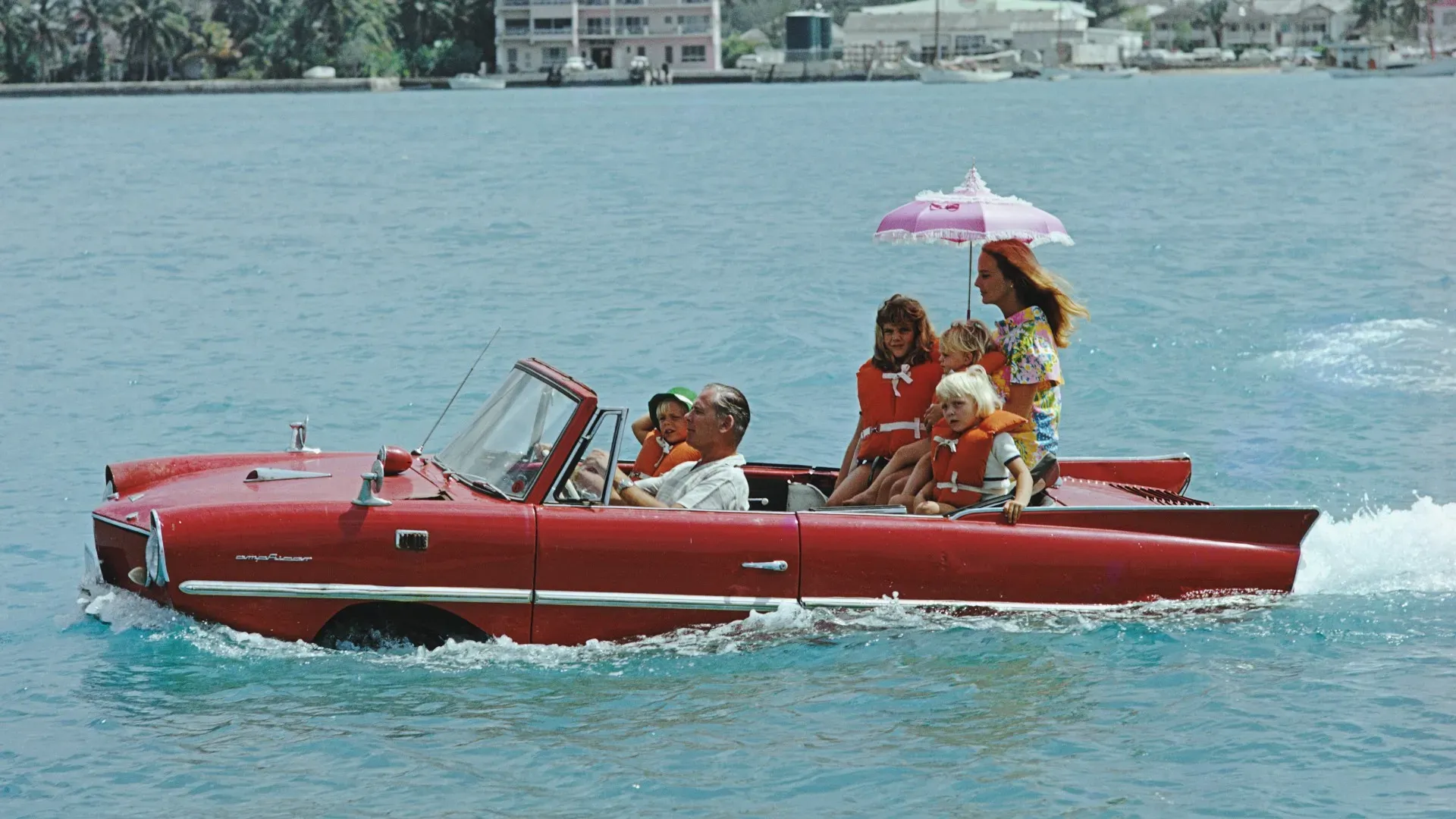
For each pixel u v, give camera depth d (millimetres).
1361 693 11922
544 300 32250
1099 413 22016
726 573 12625
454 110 162000
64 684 11945
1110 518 13352
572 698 11789
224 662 12133
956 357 14078
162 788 10398
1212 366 24594
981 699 11828
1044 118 125188
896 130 109938
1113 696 11891
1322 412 21594
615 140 101812
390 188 64750
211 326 29453
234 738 11102
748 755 10922
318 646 12406
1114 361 25125
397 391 23500
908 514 13188
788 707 11695
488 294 33219
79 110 184875
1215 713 11586
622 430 12906
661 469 14398
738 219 48375
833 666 12406
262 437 20688
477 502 12547
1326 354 25125
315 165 82062
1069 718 11531
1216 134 96188
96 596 13039
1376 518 16359
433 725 11328
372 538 12195
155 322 30062
